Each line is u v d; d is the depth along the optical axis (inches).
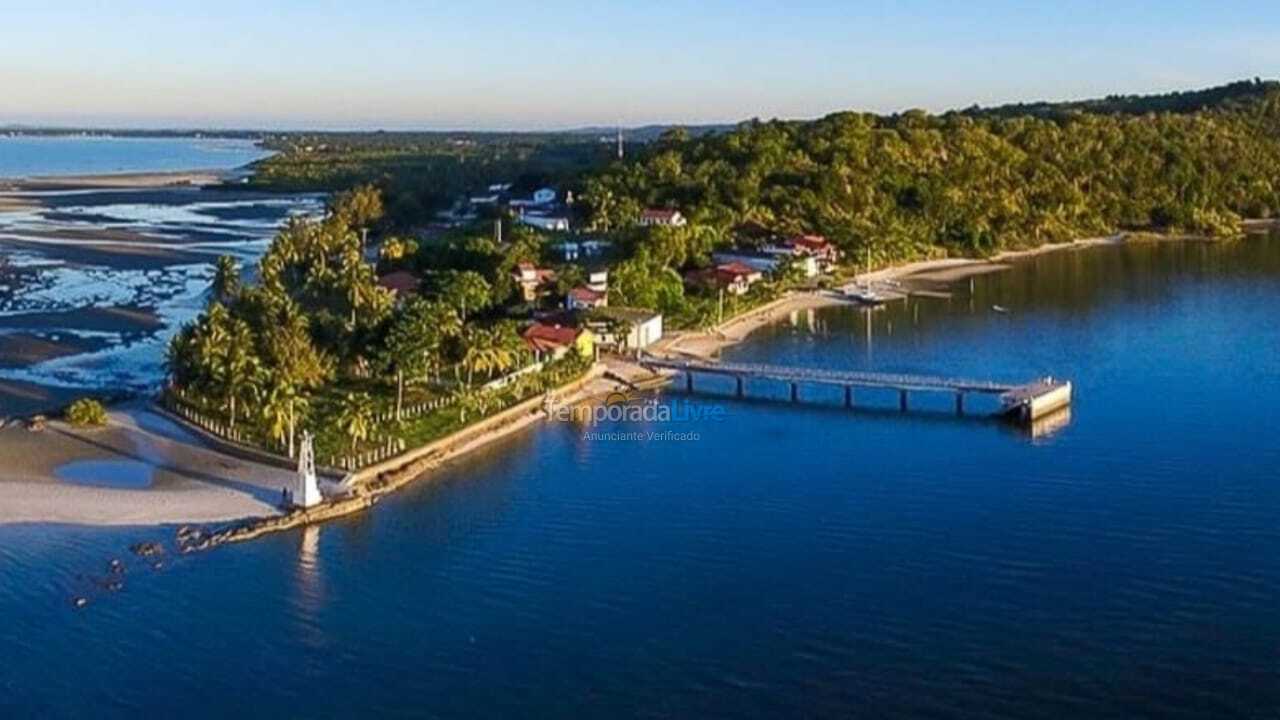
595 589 3570.4
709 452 4958.2
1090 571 3619.6
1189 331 7391.7
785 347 7081.7
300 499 4178.2
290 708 2940.5
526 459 4849.9
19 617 3385.8
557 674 3075.8
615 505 4296.3
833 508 4234.7
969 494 4357.8
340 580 3644.2
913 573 3634.4
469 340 5600.4
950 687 2962.6
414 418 5108.3
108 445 4849.9
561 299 7411.4
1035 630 3240.7
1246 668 3016.7
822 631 3265.3
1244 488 4347.9
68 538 3929.6
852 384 5767.7
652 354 6643.7
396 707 2938.0
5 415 5300.2
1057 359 6663.4
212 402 5157.5
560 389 5821.9
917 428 5305.1
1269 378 6077.8
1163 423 5275.6
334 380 5610.2
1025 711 2849.4
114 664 3144.7
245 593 3550.7
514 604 3476.9
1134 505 4195.4
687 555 3816.4
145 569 3703.3
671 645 3208.7
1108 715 2822.3
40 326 7391.7
